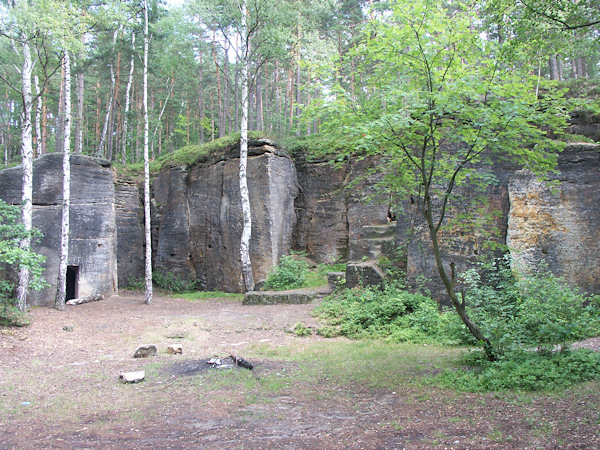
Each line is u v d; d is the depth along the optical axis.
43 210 18.58
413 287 14.54
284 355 10.43
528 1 6.95
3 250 11.76
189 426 5.79
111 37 26.97
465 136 7.62
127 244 25.45
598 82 14.93
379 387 7.35
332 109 7.68
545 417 5.16
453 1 7.94
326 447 4.89
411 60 7.87
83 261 19.88
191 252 24.25
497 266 12.98
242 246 19.92
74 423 6.05
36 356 10.58
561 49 7.55
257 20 20.66
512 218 13.04
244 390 7.52
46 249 18.48
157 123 28.64
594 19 6.87
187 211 24.62
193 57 33.38
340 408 6.41
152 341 12.43
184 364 9.66
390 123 7.30
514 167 13.46
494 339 7.82
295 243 23.53
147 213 19.67
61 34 14.07
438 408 6.01
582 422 4.84
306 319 14.19
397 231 15.82
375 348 10.59
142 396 7.33
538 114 7.12
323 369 8.84
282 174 22.45
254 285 20.83
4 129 40.91
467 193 13.75
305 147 24.14
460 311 8.04
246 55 20.77
